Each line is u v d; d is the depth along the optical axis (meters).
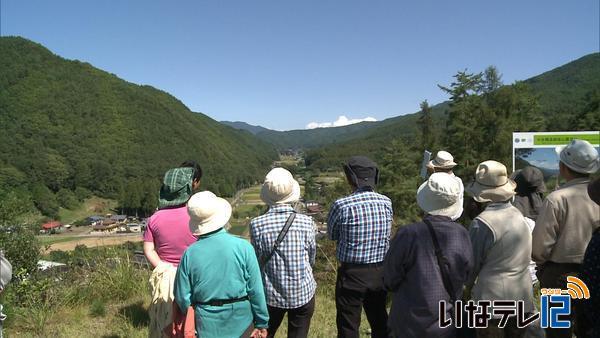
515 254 2.28
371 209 2.72
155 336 2.58
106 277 5.22
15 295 4.68
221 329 2.15
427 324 2.11
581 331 2.13
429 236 2.14
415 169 24.86
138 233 50.62
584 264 1.93
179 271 2.20
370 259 2.73
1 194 8.30
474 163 18.00
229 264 2.16
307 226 2.67
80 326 4.13
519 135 5.68
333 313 4.47
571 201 2.41
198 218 2.17
